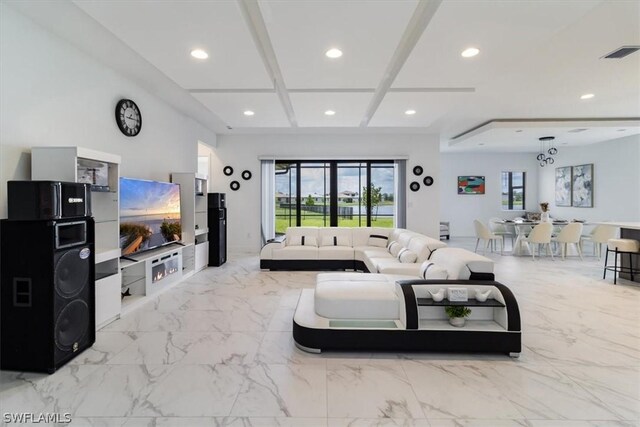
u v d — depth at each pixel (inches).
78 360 99.3
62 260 94.5
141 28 101.7
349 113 199.0
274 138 309.3
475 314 111.8
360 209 316.5
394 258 197.8
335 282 126.7
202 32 104.4
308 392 83.2
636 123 254.8
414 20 105.6
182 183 209.8
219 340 114.1
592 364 98.1
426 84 148.5
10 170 103.0
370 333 102.9
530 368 95.7
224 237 251.6
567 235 269.1
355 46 113.4
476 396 81.9
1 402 78.8
